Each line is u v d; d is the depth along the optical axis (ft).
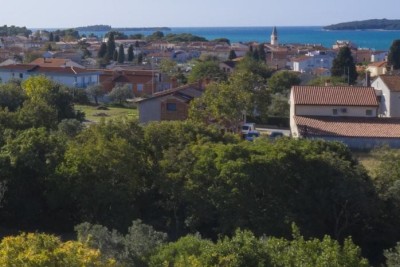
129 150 122.72
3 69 358.23
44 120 171.01
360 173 125.18
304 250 75.25
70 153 123.85
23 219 125.49
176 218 120.16
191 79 371.76
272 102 267.59
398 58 443.73
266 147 122.21
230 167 115.03
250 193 115.14
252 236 80.89
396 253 92.17
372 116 222.48
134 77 363.76
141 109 247.29
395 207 121.70
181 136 133.18
